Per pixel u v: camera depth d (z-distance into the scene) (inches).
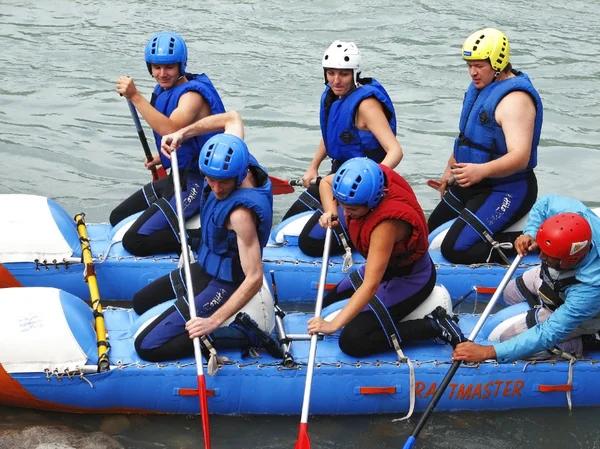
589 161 952.3
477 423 543.2
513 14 1435.8
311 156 944.3
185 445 515.5
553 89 1132.5
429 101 1090.1
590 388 551.8
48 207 651.5
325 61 629.0
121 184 874.8
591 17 1433.3
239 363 528.7
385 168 504.4
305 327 574.2
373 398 538.9
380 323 534.6
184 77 661.3
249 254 497.4
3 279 628.4
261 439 522.3
